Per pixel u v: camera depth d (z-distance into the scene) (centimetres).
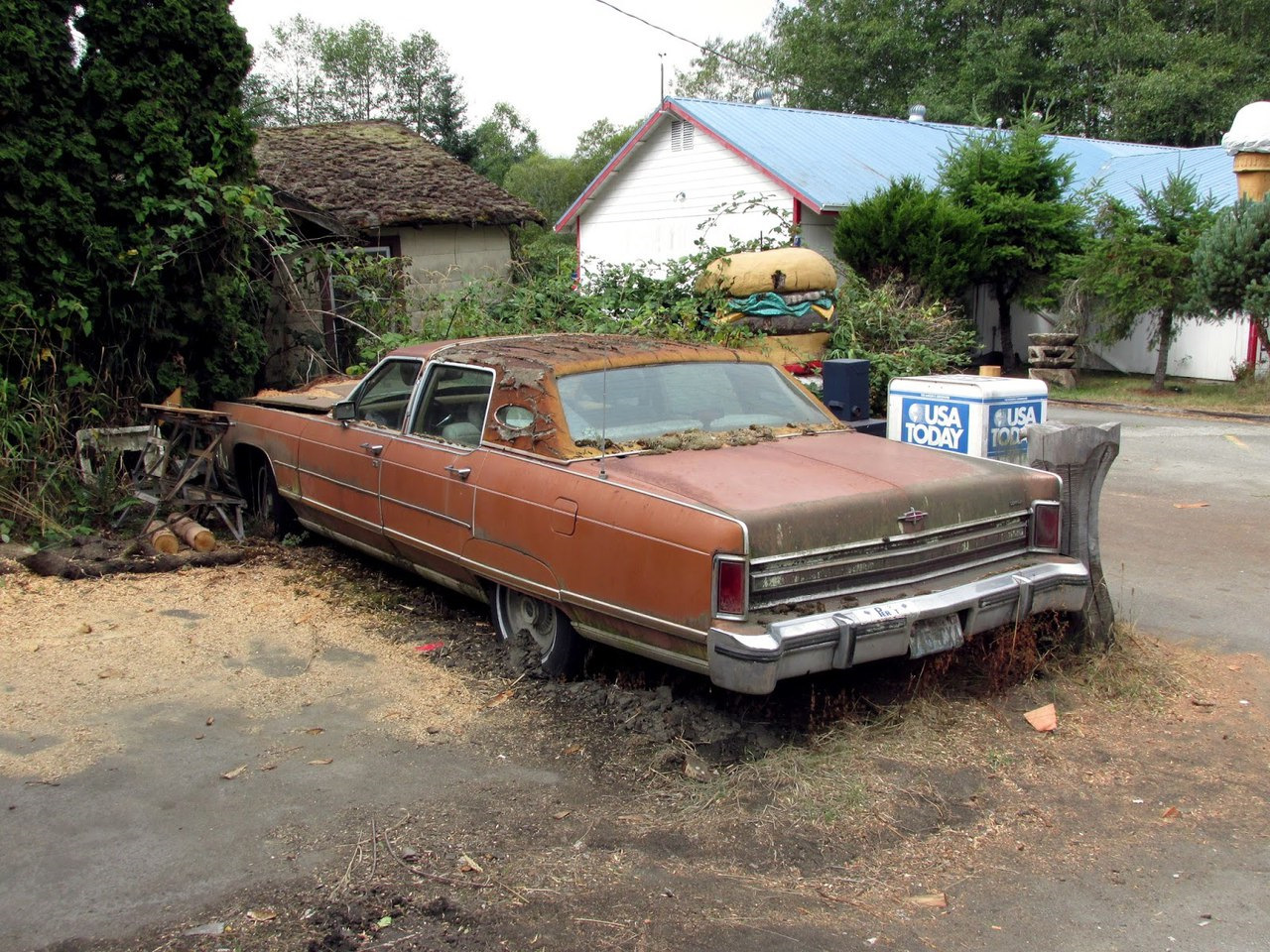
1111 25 3653
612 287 1220
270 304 1073
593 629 462
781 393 577
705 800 387
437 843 358
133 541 705
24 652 534
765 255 1184
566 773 412
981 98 3653
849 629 401
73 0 792
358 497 623
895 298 1491
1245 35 3647
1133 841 367
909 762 420
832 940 307
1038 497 494
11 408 745
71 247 793
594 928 310
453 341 624
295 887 330
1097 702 485
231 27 877
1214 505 928
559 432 490
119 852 351
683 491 429
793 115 2494
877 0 4112
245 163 911
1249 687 510
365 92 5100
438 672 516
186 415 762
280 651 545
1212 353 1967
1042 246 1989
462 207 1492
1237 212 1645
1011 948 305
